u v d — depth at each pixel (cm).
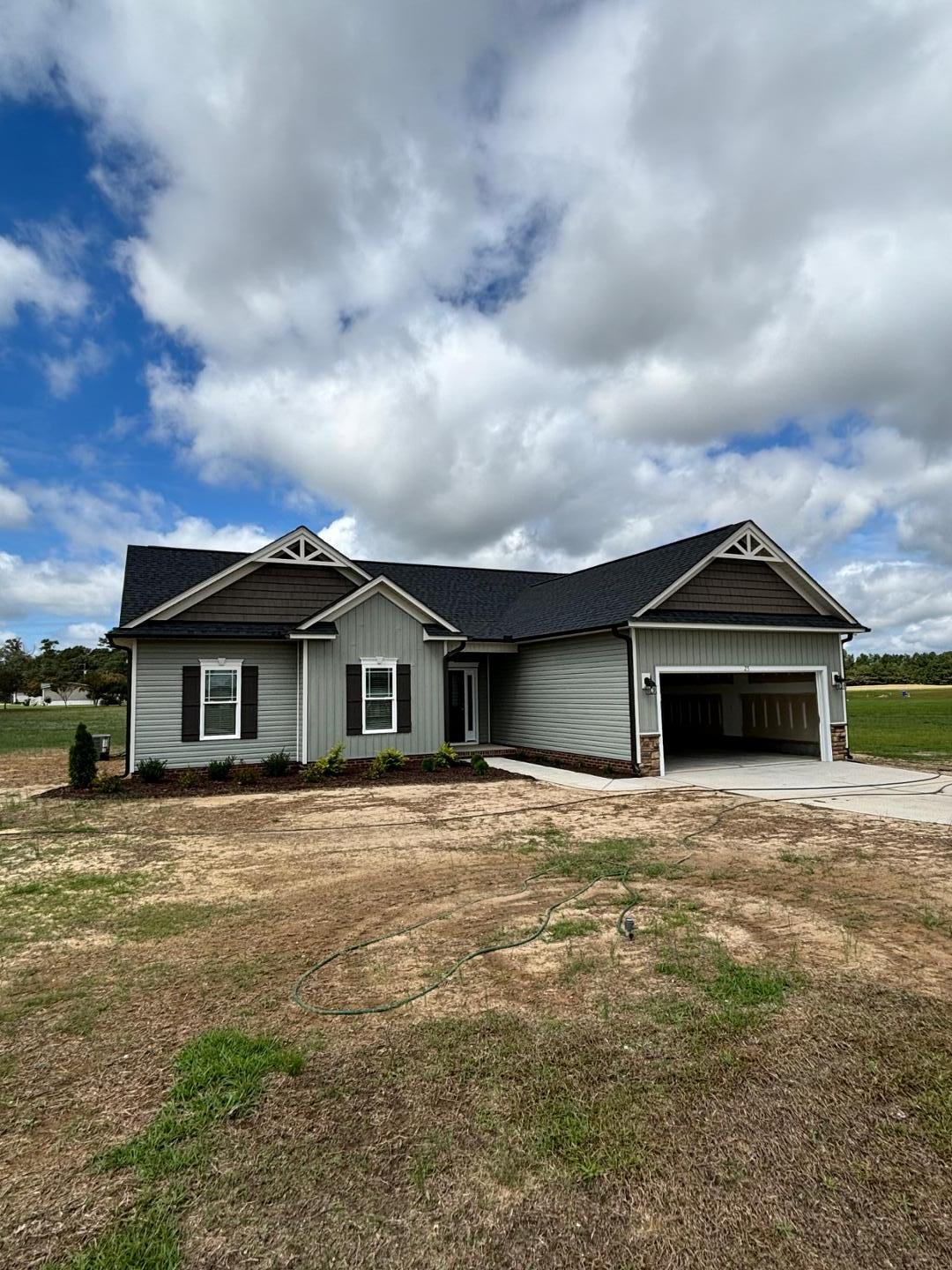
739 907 562
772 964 443
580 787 1255
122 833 879
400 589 1567
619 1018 372
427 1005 392
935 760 1614
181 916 555
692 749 1888
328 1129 280
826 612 1672
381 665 1555
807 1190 244
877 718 3025
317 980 429
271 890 627
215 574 1512
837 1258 213
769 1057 332
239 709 1475
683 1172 253
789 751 1728
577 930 509
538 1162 259
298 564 1585
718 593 1536
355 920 544
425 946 483
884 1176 251
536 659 1745
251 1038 353
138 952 481
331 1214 233
